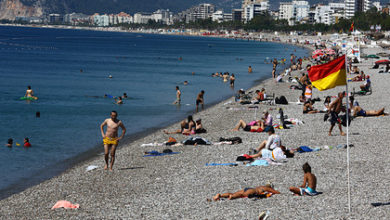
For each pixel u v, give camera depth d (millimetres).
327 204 16734
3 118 42406
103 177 22828
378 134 30359
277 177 21016
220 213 16375
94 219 16578
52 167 26312
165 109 49188
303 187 18234
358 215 15367
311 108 40875
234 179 21156
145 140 32625
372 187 18812
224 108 47031
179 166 24344
